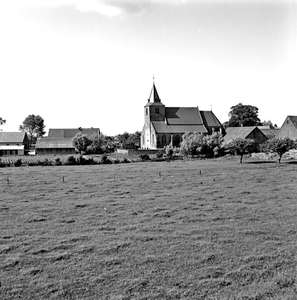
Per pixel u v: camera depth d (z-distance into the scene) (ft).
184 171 176.86
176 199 101.65
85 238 66.64
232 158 271.49
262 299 44.14
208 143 290.35
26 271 52.06
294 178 144.46
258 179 142.20
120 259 56.24
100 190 118.11
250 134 361.30
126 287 47.29
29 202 98.53
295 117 317.63
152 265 54.08
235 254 58.44
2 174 169.68
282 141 215.31
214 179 142.31
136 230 71.51
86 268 53.21
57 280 49.37
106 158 250.78
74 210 88.63
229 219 79.77
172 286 47.67
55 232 70.74
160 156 291.38
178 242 64.08
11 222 77.97
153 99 453.99
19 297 45.03
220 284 48.11
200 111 469.57
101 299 44.39
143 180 142.51
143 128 474.90
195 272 51.70
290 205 92.73
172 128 442.09
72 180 143.64
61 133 526.98
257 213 84.69
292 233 69.36
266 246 62.03
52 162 236.43
